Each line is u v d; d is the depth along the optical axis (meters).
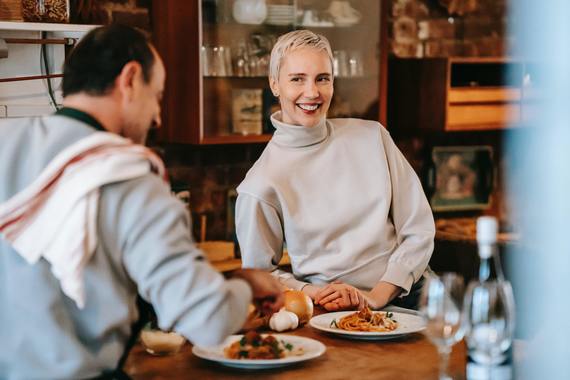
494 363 1.87
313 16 4.48
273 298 1.99
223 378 1.97
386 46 4.71
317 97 2.85
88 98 1.81
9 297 1.73
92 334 1.75
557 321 2.38
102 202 1.71
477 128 4.97
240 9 4.25
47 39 3.64
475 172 5.36
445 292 1.88
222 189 4.65
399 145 5.19
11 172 1.77
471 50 5.33
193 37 4.15
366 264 2.90
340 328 2.37
